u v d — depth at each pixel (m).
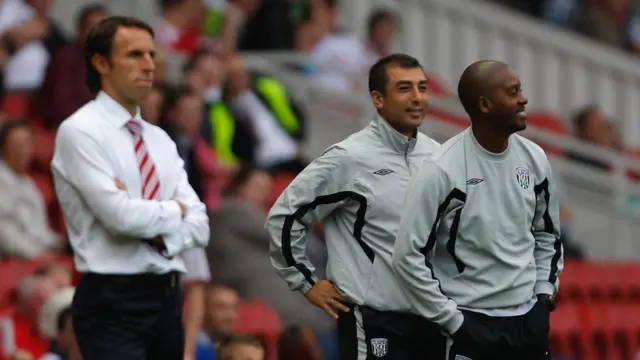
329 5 52.00
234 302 31.47
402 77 23.31
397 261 21.84
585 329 42.59
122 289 22.33
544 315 22.27
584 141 53.41
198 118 37.84
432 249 21.91
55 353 28.89
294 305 36.59
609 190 53.00
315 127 48.16
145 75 22.88
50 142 41.50
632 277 46.25
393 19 52.19
